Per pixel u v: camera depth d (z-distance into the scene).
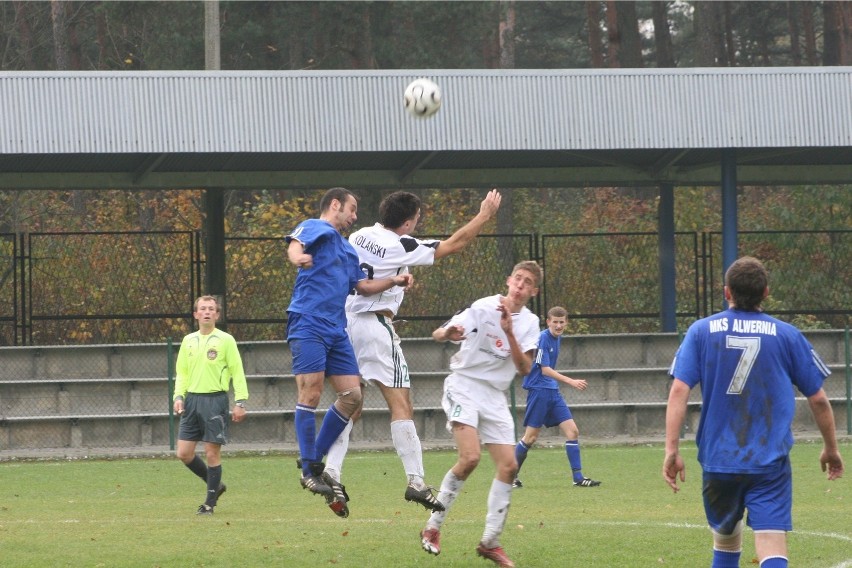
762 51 129.00
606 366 55.84
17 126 44.28
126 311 58.78
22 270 54.16
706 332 17.05
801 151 55.53
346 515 22.89
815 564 21.88
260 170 55.34
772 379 16.73
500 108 46.66
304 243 21.77
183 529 27.02
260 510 31.09
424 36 96.19
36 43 108.12
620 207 95.94
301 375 22.02
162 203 87.25
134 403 51.25
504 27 103.38
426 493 22.17
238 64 95.88
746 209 86.88
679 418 17.06
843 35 103.38
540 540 24.72
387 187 57.03
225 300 56.09
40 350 53.06
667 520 28.06
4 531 26.75
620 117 47.19
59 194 91.88
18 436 48.31
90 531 26.72
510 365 22.20
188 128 45.28
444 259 57.59
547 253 61.84
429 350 54.62
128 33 101.69
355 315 23.34
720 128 47.53
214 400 30.83
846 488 34.34
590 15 106.56
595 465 41.84
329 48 94.00
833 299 63.91
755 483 16.64
